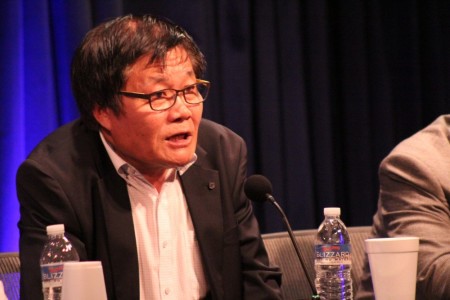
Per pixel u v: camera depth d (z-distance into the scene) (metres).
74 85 5.32
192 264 5.48
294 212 10.07
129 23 5.15
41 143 5.59
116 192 5.31
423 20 11.09
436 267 5.48
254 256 5.64
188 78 5.11
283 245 6.79
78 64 5.23
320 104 10.41
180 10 9.25
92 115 5.34
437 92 11.11
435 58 11.11
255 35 9.95
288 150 10.09
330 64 10.64
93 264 3.45
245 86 9.69
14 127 8.04
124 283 5.16
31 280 5.07
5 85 8.03
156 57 5.02
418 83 10.98
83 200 5.27
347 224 10.71
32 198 5.26
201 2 9.33
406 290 3.92
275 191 9.94
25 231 5.25
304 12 10.44
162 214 5.43
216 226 5.54
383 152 10.81
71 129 5.66
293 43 10.16
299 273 6.74
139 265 5.34
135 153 5.17
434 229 5.73
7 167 8.01
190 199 5.53
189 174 5.60
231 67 9.62
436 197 5.92
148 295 5.33
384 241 3.93
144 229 5.39
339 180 10.73
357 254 6.96
